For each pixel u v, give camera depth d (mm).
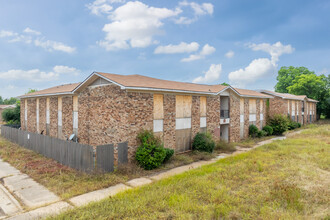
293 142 17766
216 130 18438
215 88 19172
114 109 12477
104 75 12617
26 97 23453
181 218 5727
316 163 11086
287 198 6734
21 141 17281
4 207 7324
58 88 21250
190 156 14492
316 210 6133
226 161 12367
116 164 12234
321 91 48031
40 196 8086
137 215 5945
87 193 8258
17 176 10336
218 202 6648
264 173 9586
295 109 34375
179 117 14984
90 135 14539
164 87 13164
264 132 24375
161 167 11852
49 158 13336
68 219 5820
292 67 64312
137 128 12148
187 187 8078
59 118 18609
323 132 23297
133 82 12453
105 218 5820
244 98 22750
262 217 5656
